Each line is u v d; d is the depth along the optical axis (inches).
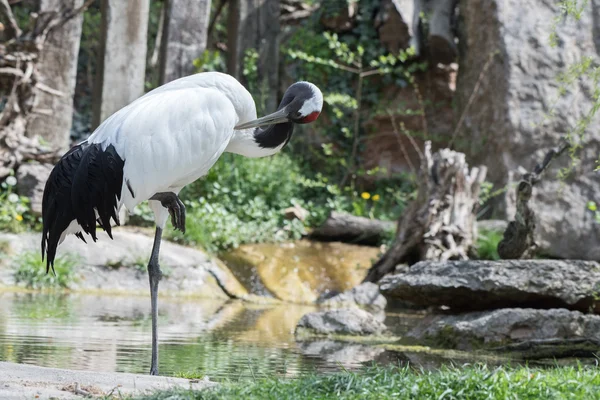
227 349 356.5
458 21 768.9
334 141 787.4
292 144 789.9
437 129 776.9
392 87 784.3
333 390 217.3
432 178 566.3
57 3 624.7
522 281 401.7
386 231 657.0
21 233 575.5
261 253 628.1
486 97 704.4
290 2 850.1
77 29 642.2
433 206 553.9
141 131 280.5
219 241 631.2
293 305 564.7
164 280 565.0
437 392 213.0
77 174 271.3
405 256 566.6
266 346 372.8
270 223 673.0
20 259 542.0
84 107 907.4
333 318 430.6
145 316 445.4
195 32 680.4
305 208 716.0
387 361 345.4
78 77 929.5
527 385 220.2
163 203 291.3
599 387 225.0
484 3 713.0
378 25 768.3
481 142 709.3
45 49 631.8
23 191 595.2
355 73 791.7
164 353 336.2
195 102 293.0
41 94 631.8
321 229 669.3
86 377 238.8
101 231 583.5
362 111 791.1
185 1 675.4
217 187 680.4
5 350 318.7
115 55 633.0
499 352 379.9
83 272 550.0
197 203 665.0
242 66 765.9
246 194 697.6
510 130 666.2
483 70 706.8
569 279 401.7
